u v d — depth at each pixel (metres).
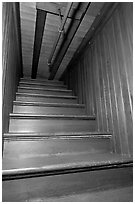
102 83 1.39
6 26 0.87
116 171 0.85
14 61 1.48
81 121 1.41
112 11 1.27
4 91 0.83
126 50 1.07
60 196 0.73
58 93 2.18
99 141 1.17
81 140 1.13
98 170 0.82
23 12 1.46
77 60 2.10
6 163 0.81
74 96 1.98
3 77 0.78
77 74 2.07
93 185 0.79
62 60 2.36
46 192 0.72
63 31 1.65
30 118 1.26
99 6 1.37
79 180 0.78
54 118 1.33
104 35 1.41
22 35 1.77
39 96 1.83
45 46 2.00
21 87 2.02
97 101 1.46
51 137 1.07
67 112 1.66
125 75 1.07
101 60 1.44
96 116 1.46
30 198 0.69
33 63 2.37
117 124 1.13
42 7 1.36
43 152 1.03
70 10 1.34
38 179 0.72
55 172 0.74
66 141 1.10
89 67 1.70
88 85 1.70
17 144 0.99
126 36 1.08
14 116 1.21
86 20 1.56
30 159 0.91
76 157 0.97
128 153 1.00
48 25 1.64
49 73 2.78
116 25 1.22
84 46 1.83
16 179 0.69
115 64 1.20
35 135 1.03
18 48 1.78
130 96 1.00
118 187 0.83
